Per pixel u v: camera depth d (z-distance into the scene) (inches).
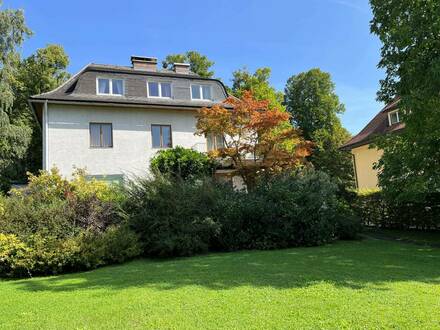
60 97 806.5
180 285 257.6
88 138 818.2
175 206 435.2
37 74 1278.3
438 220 533.3
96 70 869.8
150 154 860.6
